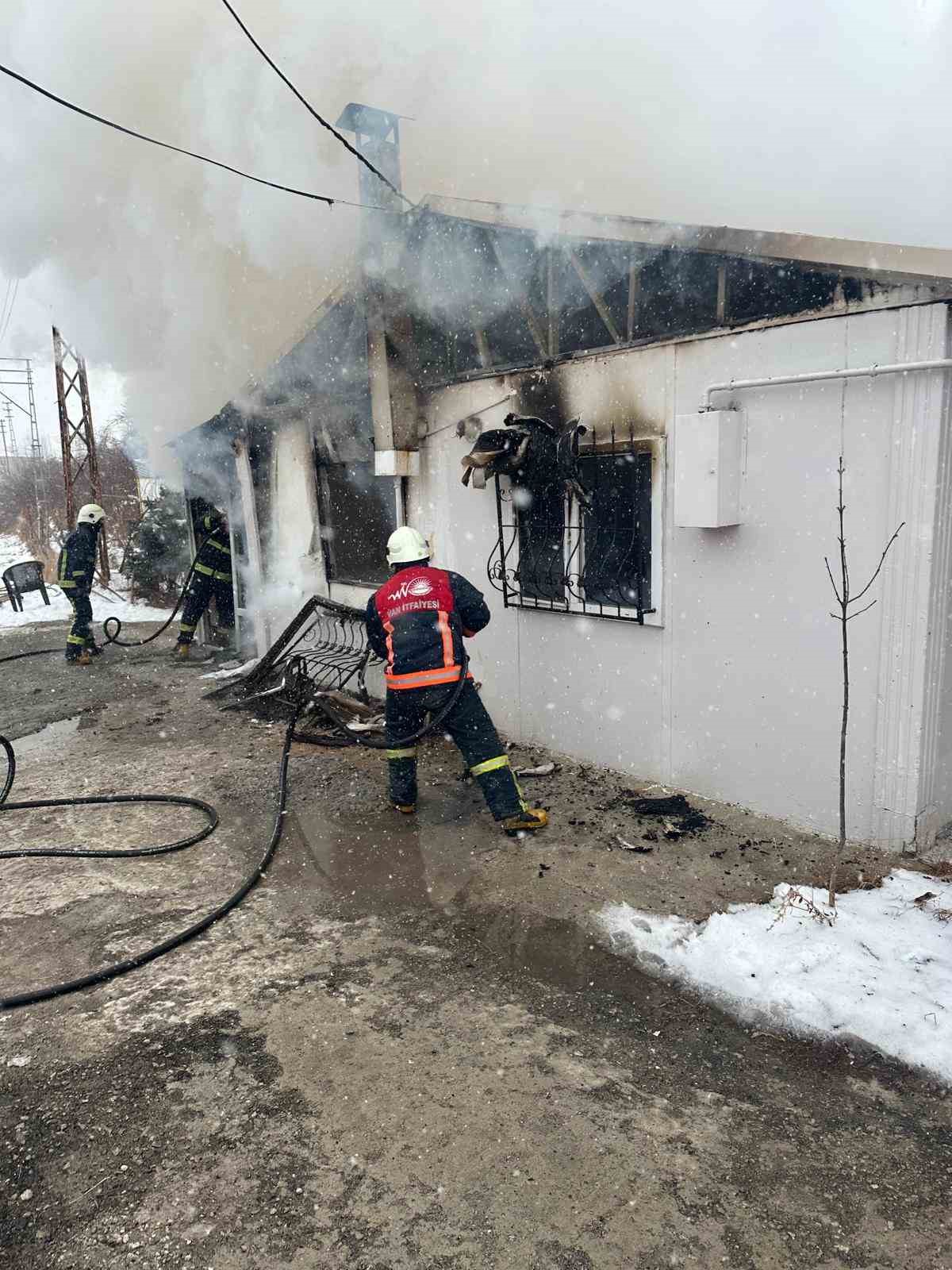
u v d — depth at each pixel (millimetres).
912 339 3078
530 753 5082
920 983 2570
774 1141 2053
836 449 3369
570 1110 2176
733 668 3930
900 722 3352
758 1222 1817
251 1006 2691
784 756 3797
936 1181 1922
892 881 3217
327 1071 2363
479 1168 1990
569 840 3865
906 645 3277
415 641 3939
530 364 4742
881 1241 1761
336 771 5043
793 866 3453
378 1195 1922
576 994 2711
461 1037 2504
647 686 4379
